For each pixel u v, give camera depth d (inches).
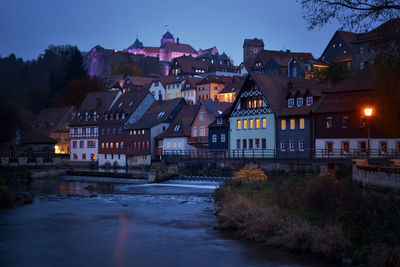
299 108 2186.3
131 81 5649.6
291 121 2210.9
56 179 2714.1
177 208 1364.4
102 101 3929.6
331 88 2108.8
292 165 1891.0
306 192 1005.8
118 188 2082.9
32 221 1131.9
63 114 4259.4
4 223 1103.6
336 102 2060.8
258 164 2058.3
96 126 3769.7
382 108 1167.6
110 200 1596.9
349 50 3964.1
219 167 2301.9
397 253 642.2
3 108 2915.8
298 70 4094.5
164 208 1366.9
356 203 828.6
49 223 1103.0
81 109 4037.9
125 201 1562.5
